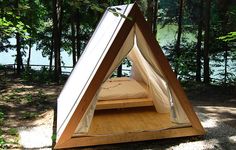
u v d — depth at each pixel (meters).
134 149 5.64
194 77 15.36
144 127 6.19
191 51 16.12
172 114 5.97
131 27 5.30
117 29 5.47
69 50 19.61
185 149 5.55
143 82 8.64
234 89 12.70
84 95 5.31
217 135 6.25
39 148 5.70
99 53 5.97
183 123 6.02
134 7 5.31
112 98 7.11
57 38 14.77
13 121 7.68
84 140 5.59
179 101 5.88
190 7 16.98
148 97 7.32
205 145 5.72
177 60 15.02
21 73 17.44
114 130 6.02
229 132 6.43
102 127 6.23
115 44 5.27
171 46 17.11
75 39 17.88
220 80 15.04
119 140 5.77
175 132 5.99
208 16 14.05
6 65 20.33
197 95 11.71
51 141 6.05
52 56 18.55
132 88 7.69
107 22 7.52
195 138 6.06
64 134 5.40
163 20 18.62
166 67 5.68
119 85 8.14
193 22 17.12
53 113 8.31
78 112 5.34
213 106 9.28
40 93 11.59
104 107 6.78
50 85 13.95
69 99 6.74
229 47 14.86
